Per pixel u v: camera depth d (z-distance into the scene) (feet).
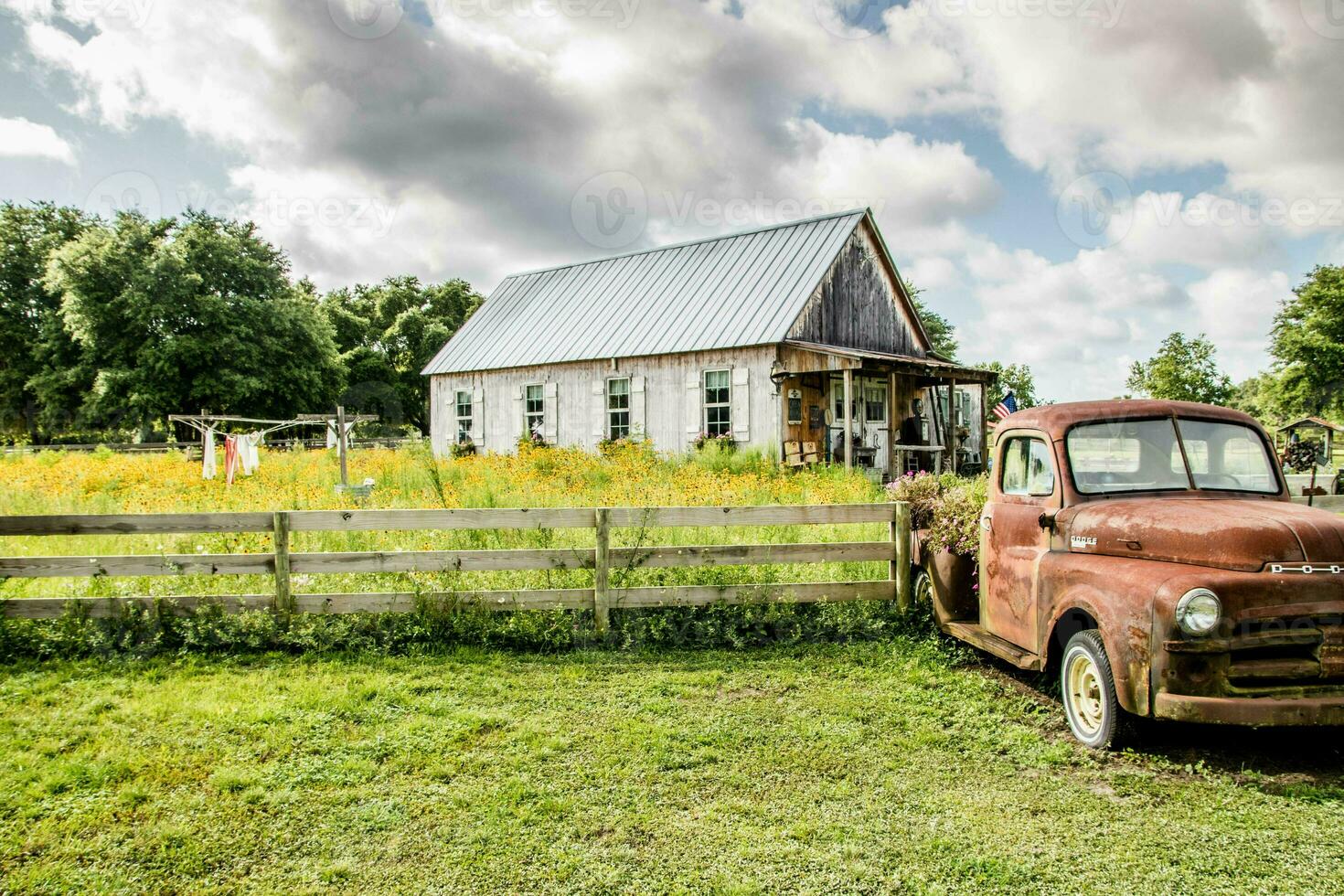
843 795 12.41
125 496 36.68
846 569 24.44
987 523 18.61
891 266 73.82
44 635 20.22
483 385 79.30
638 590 21.71
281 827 11.48
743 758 13.85
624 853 10.74
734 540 26.78
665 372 64.85
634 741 14.57
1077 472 15.93
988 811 11.86
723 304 65.21
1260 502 14.73
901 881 10.04
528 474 43.09
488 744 14.46
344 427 41.60
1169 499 15.05
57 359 137.18
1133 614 12.95
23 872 10.26
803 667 19.24
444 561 21.58
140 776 13.08
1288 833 11.03
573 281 83.61
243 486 39.27
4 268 154.40
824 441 61.87
